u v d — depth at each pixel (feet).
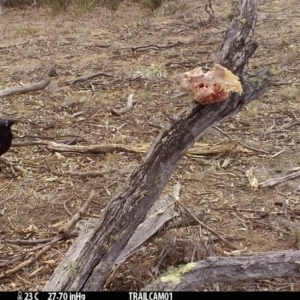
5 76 17.42
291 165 10.68
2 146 9.48
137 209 6.31
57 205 9.56
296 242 8.22
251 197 9.59
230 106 6.43
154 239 7.51
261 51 18.25
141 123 13.16
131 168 10.68
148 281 7.02
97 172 10.57
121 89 15.65
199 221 7.84
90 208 9.39
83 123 13.30
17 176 10.65
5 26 25.23
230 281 6.47
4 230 8.86
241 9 6.73
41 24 25.30
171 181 10.19
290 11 24.45
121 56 19.17
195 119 6.37
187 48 19.72
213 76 6.26
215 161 10.92
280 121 12.79
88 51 20.11
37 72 17.74
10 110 14.25
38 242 8.45
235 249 7.95
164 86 15.67
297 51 17.99
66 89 15.81
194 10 26.45
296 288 7.08
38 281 7.54
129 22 24.59
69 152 11.55
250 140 11.84
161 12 25.91
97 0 28.89
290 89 14.32
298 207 9.25
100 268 6.12
